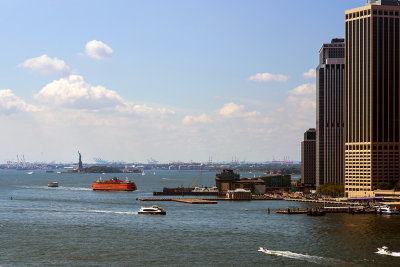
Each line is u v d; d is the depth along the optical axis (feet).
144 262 626.64
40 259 641.40
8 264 615.16
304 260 634.84
